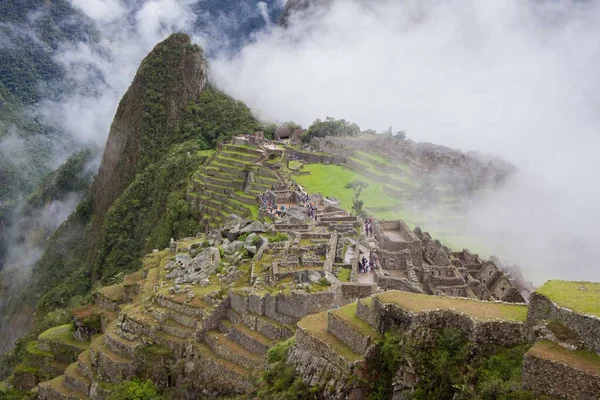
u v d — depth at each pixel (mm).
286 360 48031
